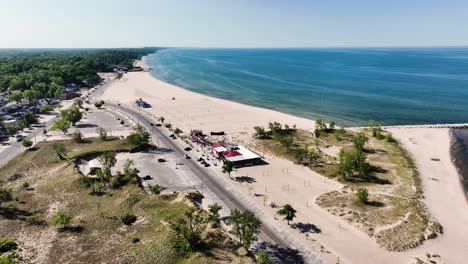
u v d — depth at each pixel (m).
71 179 105.69
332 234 78.94
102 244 72.62
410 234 78.25
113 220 82.44
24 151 136.62
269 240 76.31
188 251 69.44
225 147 141.25
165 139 156.25
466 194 102.31
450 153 138.00
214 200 96.31
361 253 71.88
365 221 83.94
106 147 139.38
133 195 95.50
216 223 81.38
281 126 176.50
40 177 110.62
